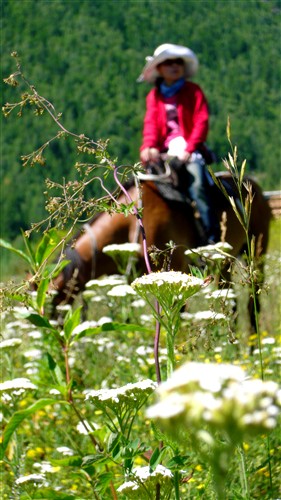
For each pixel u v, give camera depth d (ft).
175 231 38.04
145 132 39.09
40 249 15.35
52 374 15.92
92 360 28.66
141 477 12.38
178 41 518.37
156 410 6.82
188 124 39.01
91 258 37.70
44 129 349.41
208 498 15.70
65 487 19.02
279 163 432.66
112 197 14.58
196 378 6.97
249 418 6.66
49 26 467.52
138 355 25.05
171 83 39.40
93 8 498.28
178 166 38.17
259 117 470.39
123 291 28.22
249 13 556.92
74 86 433.48
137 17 507.71
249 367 25.98
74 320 15.79
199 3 540.11
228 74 509.35
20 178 349.20
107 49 466.29
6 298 14.99
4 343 23.65
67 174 342.85
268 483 17.38
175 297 13.08
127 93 436.35
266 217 43.80
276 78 514.27
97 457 13.29
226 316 14.67
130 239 38.24
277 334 36.52
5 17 465.47
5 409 18.57
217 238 38.04
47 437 23.88
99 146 14.78
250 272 14.64
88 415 24.34
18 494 16.99
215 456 7.98
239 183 14.90
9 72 441.68
